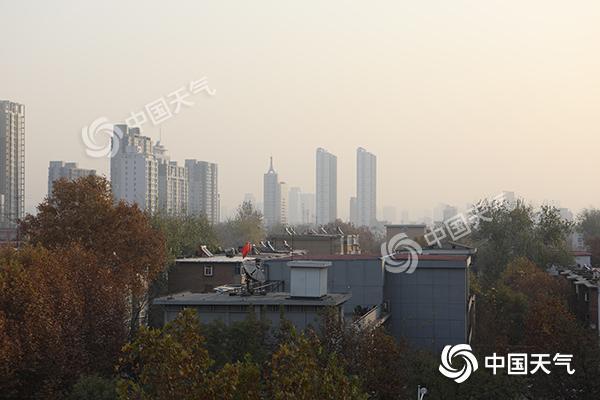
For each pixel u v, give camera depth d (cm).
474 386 4684
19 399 4550
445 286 7038
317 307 4916
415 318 7062
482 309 9150
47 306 4722
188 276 8538
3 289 4750
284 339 4306
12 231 11938
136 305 7800
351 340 4350
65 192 7650
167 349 2122
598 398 5047
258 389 2198
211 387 2091
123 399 2166
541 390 5128
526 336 5762
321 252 12669
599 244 15488
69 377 4644
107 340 5238
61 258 5728
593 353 5119
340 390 2219
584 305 8112
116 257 7431
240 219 19262
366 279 6912
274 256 8675
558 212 13038
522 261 10856
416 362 4775
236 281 8444
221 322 4453
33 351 4484
